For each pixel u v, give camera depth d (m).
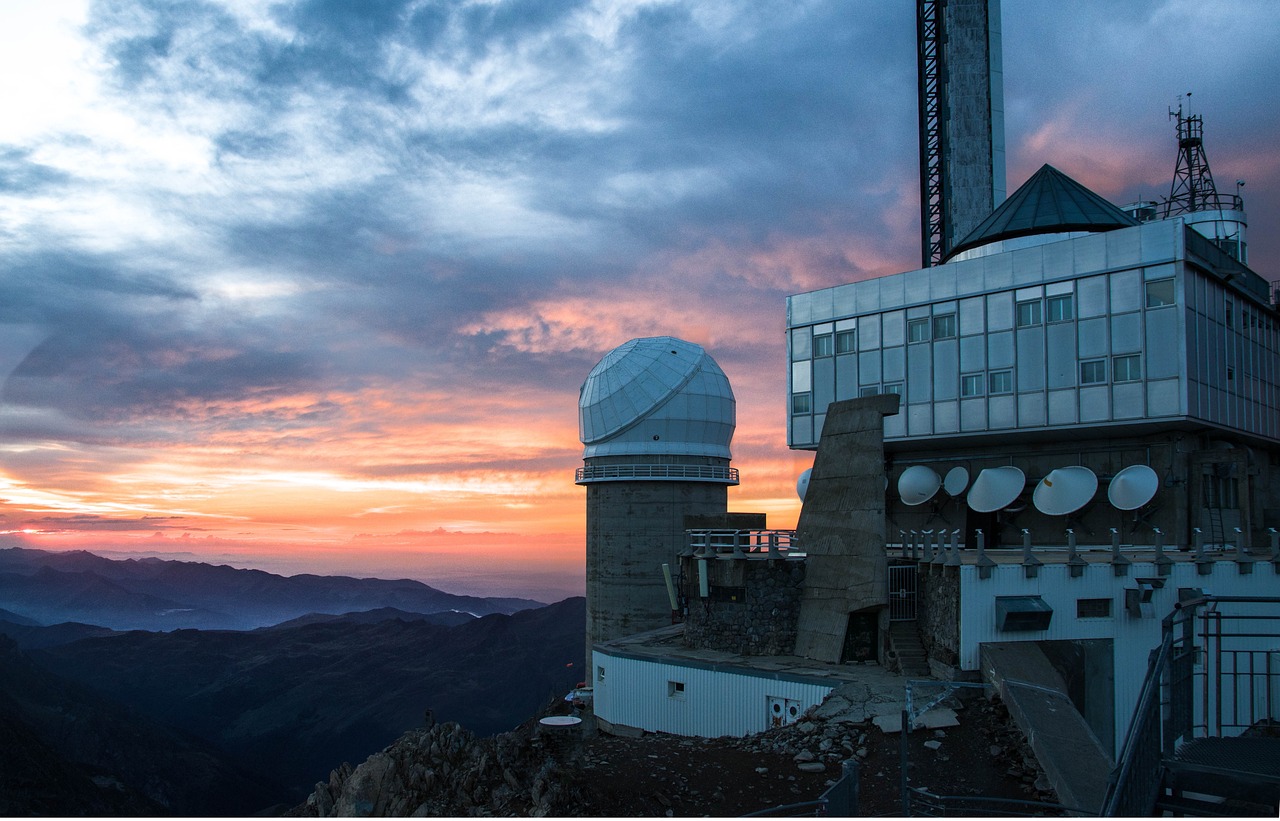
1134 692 26.08
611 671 34.22
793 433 49.72
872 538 29.14
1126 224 43.00
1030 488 41.84
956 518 44.50
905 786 13.33
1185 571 27.03
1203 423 37.06
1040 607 25.08
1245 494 36.19
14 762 115.62
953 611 25.36
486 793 19.86
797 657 30.94
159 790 151.50
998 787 19.27
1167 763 8.70
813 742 22.47
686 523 38.41
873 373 46.31
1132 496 36.75
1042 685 23.09
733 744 23.81
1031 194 45.91
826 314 48.66
